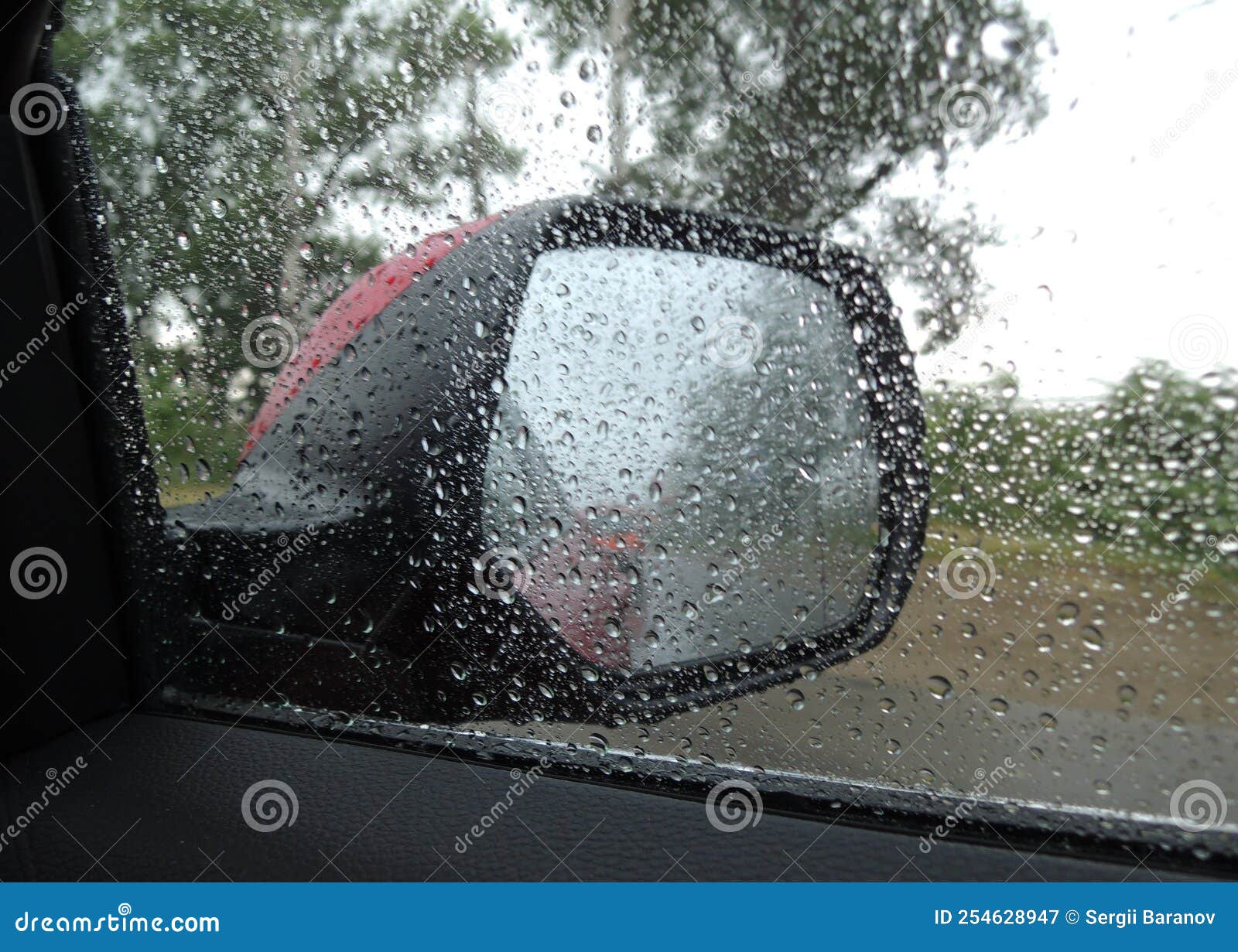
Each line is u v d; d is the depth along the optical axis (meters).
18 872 0.76
